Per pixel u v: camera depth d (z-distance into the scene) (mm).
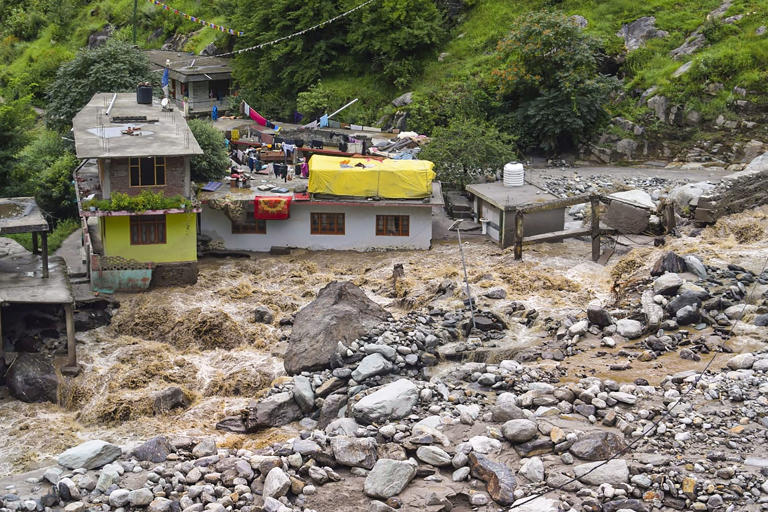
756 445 20906
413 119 58688
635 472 19953
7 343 32094
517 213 39531
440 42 66500
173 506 19984
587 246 41969
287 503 20109
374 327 30328
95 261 37594
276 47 64938
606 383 24938
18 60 90625
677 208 43625
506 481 19875
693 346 27859
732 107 54219
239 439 25531
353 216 43344
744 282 32562
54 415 28375
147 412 28031
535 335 31141
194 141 38906
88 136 38969
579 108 53844
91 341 33375
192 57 74000
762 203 44062
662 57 59469
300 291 38094
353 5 65625
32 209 33844
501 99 57656
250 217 43312
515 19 61219
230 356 32094
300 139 52000
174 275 38656
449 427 22984
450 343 30062
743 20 58906
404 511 19469
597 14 64500
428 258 41656
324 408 26031
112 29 88375
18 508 20047
